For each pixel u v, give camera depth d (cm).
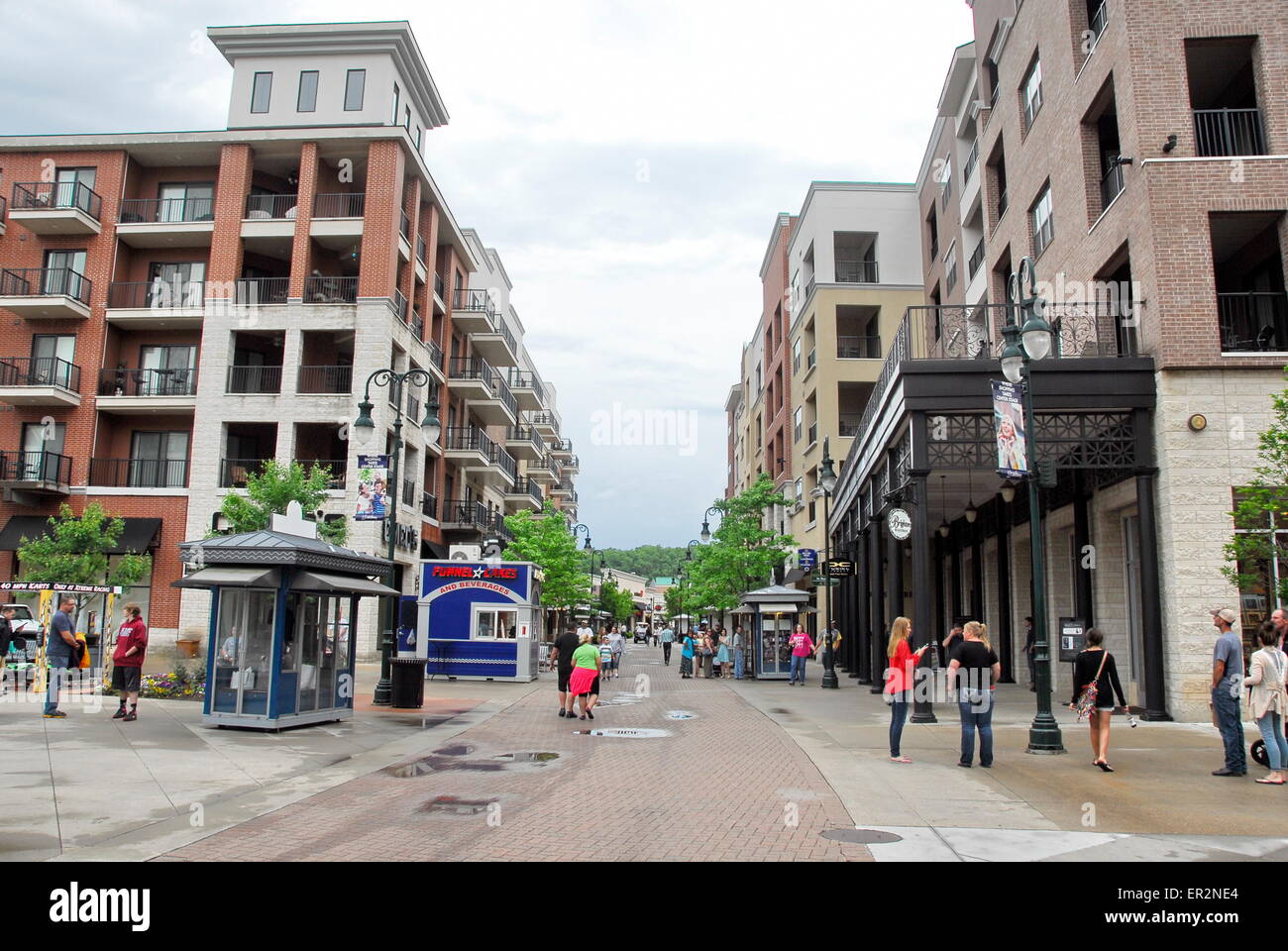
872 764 1102
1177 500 1508
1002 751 1205
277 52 3619
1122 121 1673
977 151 2945
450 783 957
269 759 1088
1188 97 1603
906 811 824
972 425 1633
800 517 4772
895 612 1936
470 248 4672
